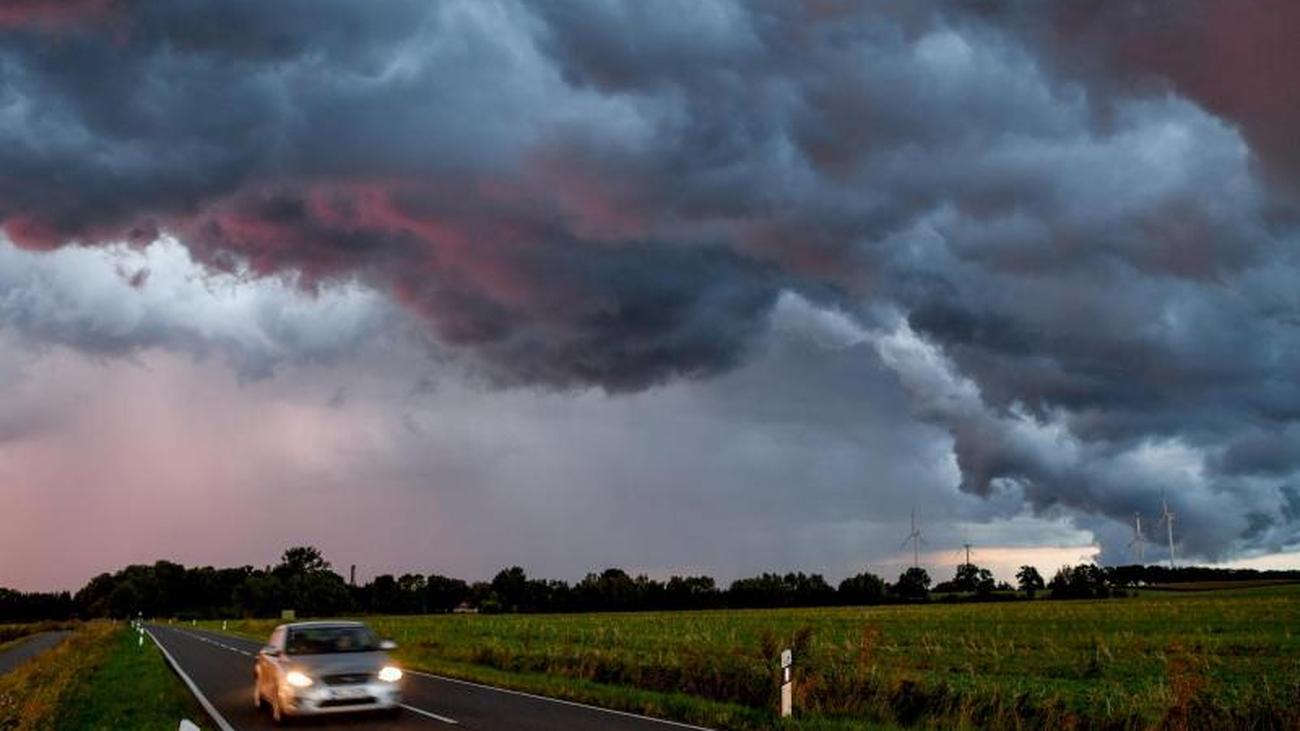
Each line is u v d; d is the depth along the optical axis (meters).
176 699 22.12
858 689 18.81
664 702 19.47
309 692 17.27
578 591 178.38
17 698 21.83
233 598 181.62
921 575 181.75
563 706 19.84
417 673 29.27
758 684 20.12
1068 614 79.94
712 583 178.12
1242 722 15.14
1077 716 16.19
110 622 124.19
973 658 34.28
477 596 189.12
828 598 172.88
